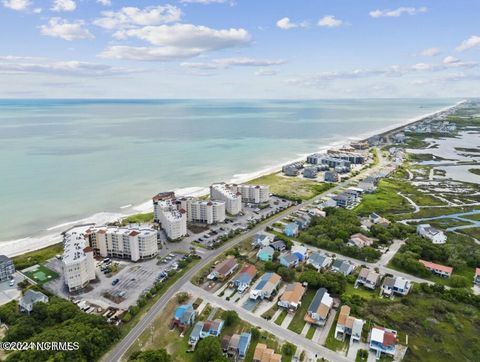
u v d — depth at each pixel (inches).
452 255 5915.4
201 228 7416.3
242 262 5949.8
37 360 3462.1
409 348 3944.4
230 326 4279.0
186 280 5344.5
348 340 4087.1
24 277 5452.8
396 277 5388.8
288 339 4082.2
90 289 5123.0
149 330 4215.1
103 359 3737.7
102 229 6230.3
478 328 4284.0
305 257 6028.5
